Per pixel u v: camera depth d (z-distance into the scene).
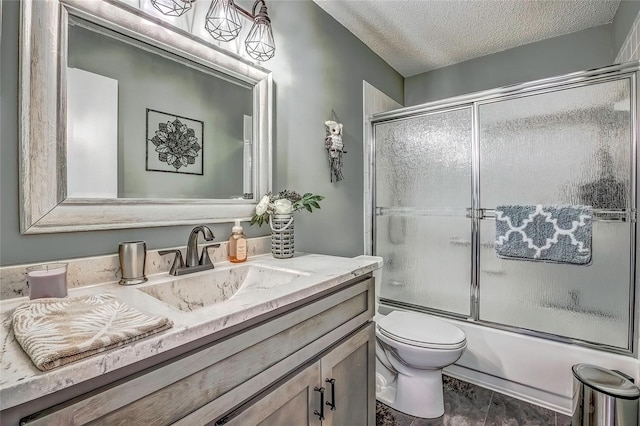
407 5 1.86
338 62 2.01
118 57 1.00
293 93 1.65
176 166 1.16
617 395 1.26
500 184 1.89
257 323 0.78
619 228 1.55
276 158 1.56
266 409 0.77
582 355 1.60
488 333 1.88
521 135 1.82
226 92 1.32
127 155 1.02
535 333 1.77
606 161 1.58
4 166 0.78
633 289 1.52
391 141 2.34
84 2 0.91
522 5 1.87
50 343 0.50
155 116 1.09
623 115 1.54
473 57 2.54
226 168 1.33
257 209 1.35
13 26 0.79
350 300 1.14
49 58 0.84
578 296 1.66
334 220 1.98
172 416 0.60
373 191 2.41
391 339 1.59
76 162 0.90
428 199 2.18
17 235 0.80
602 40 2.10
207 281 1.11
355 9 1.88
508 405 1.69
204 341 0.66
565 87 1.69
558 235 1.69
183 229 1.18
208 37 1.24
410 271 2.26
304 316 0.91
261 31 1.37
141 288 0.93
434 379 1.62
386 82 2.60
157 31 1.08
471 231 2.00
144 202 1.05
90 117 0.93
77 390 0.49
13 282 0.79
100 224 0.94
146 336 0.56
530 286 1.80
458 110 2.05
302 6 1.72
